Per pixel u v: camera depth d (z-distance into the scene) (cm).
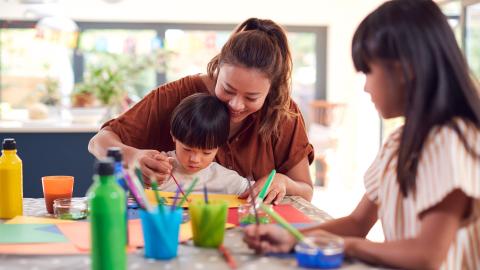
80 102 394
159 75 619
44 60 610
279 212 159
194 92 194
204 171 188
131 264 112
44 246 121
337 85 633
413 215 112
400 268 108
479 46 433
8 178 151
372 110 604
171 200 166
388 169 122
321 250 109
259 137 189
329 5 621
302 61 642
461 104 111
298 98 646
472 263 116
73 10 589
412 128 110
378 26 113
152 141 194
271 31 178
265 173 192
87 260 114
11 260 114
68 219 148
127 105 440
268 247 117
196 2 605
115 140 183
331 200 568
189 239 129
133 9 599
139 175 138
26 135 342
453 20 464
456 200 106
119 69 484
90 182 349
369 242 113
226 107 180
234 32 182
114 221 101
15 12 586
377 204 133
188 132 176
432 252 104
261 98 169
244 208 147
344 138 634
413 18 110
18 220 144
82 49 607
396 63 112
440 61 109
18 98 612
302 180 192
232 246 124
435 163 107
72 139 346
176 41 617
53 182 159
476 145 107
